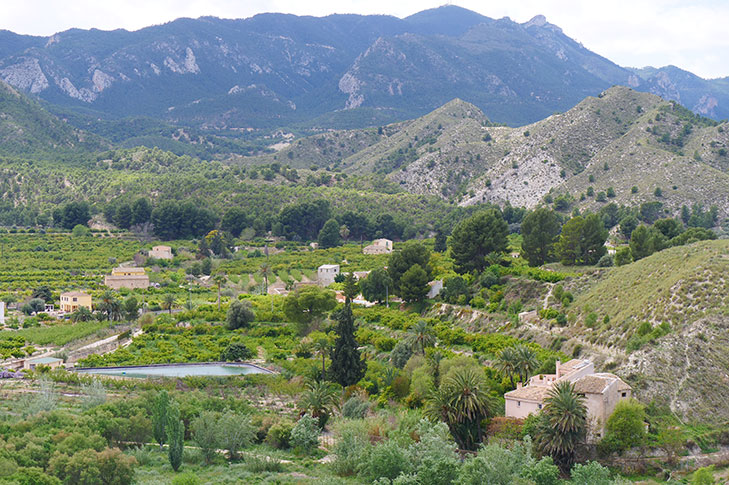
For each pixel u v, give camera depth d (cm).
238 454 10488
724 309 12388
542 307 16225
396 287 19912
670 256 15175
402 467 9188
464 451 10212
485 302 17562
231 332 18375
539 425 9712
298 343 16975
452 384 10712
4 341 16675
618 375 11769
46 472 8481
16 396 12212
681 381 11344
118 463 8644
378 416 11438
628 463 9581
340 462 9744
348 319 13488
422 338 14250
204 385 13675
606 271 16762
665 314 12850
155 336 17762
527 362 11688
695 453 9944
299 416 11838
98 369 15025
